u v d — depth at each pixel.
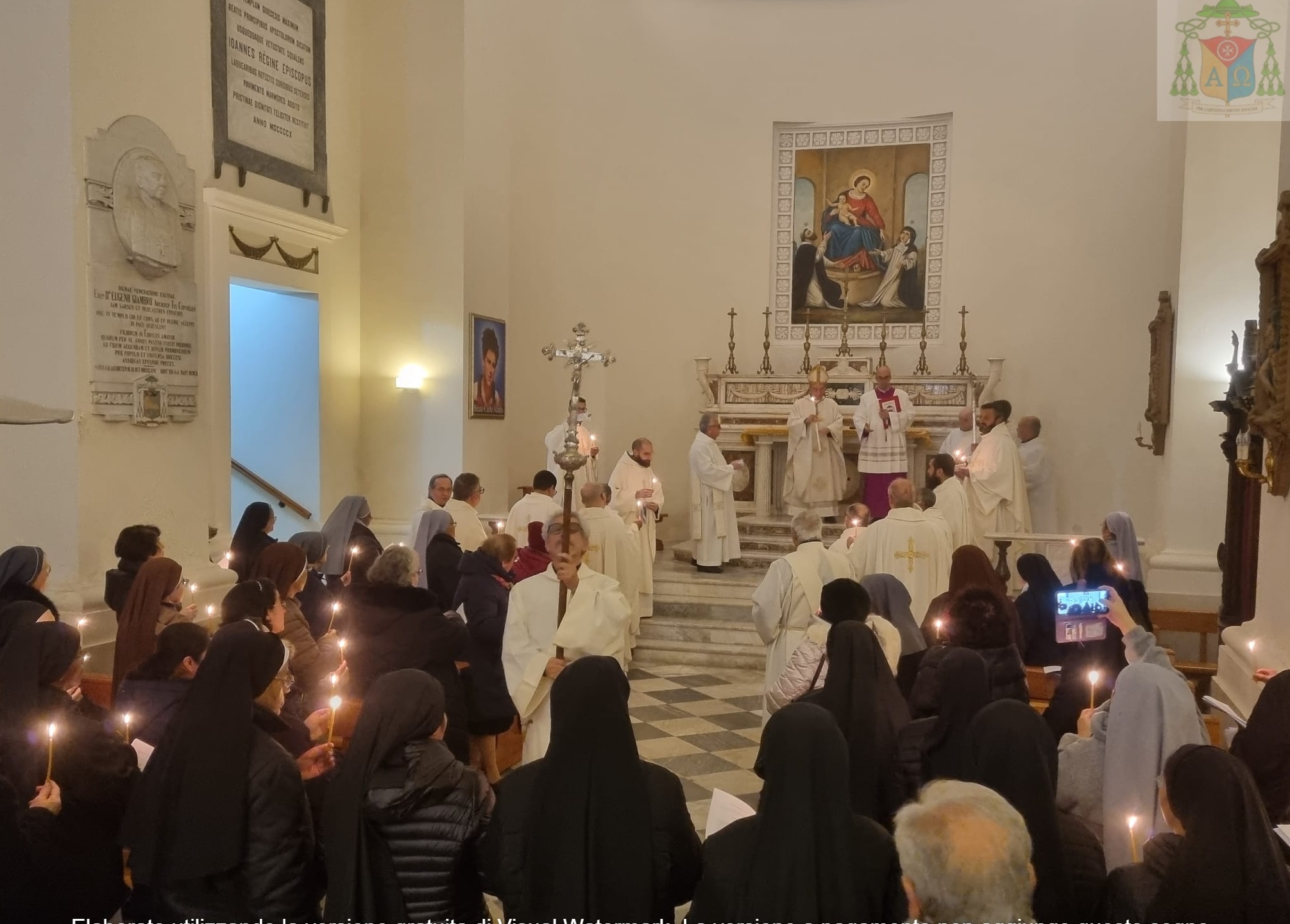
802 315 12.97
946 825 1.90
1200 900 2.01
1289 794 2.89
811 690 4.21
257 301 10.45
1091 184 11.56
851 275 12.80
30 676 3.17
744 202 12.92
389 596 4.35
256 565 4.68
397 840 2.61
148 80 7.28
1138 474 11.21
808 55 12.76
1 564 4.73
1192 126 8.39
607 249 12.98
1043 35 11.84
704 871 2.34
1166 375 9.77
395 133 10.89
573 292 12.88
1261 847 2.03
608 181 12.96
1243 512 6.77
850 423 11.51
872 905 2.28
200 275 8.26
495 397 11.55
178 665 3.50
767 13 12.84
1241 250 8.30
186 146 7.71
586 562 8.12
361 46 10.95
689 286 13.04
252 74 8.94
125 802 3.01
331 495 10.55
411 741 2.66
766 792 2.27
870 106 12.61
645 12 12.95
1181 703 2.90
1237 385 6.27
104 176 6.79
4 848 2.76
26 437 6.67
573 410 4.32
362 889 2.52
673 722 7.29
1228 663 5.45
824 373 11.23
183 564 7.56
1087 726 3.52
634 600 8.35
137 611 4.71
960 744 3.19
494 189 11.38
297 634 4.56
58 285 6.62
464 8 10.66
